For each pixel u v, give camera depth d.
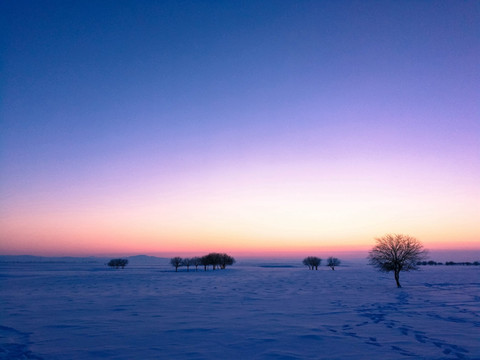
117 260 160.62
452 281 52.03
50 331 14.48
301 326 15.55
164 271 116.88
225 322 16.59
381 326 15.59
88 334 13.85
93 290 37.72
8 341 12.67
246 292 34.19
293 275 77.94
